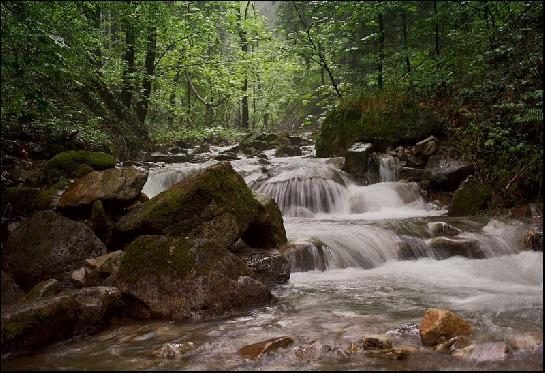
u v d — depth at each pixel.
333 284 5.66
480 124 10.05
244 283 4.89
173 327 4.28
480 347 3.39
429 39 15.20
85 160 7.82
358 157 10.80
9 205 6.59
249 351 3.56
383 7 12.65
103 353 3.65
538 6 10.43
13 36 6.58
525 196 8.66
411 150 10.98
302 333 3.97
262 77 25.89
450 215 8.76
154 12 15.70
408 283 5.69
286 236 6.90
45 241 5.60
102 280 5.12
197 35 17.56
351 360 3.35
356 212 9.58
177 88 19.41
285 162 12.67
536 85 9.73
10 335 3.58
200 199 5.79
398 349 3.41
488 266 6.33
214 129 19.06
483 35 11.55
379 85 13.43
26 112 7.80
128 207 6.62
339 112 12.45
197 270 4.73
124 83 16.62
